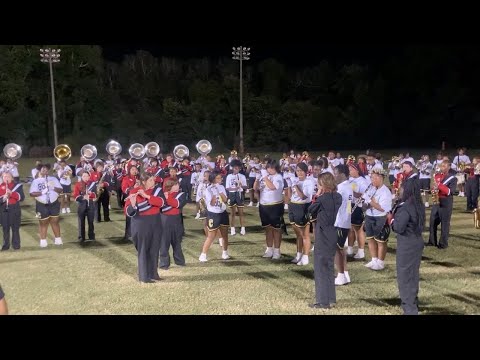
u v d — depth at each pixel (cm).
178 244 1005
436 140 5688
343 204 857
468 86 5653
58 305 771
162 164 1945
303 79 6394
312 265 1012
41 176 1195
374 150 5600
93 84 5603
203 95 5803
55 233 1223
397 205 711
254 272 959
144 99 6072
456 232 1340
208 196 1036
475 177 1686
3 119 5134
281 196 1057
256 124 5725
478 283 874
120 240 1284
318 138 5775
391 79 6000
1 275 947
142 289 854
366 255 1091
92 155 2067
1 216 1159
